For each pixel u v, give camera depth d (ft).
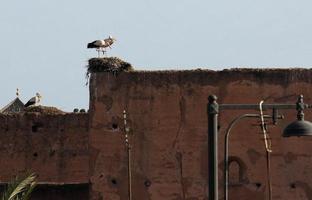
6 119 196.85
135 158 147.74
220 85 147.33
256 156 146.92
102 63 148.87
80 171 195.31
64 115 196.34
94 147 148.56
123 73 148.56
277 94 147.13
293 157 146.92
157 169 147.33
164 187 147.23
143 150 147.74
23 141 196.24
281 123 146.72
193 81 147.64
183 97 147.54
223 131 146.92
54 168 195.93
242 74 147.23
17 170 196.34
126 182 147.54
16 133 196.44
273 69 147.23
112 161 148.05
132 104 148.15
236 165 147.64
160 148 147.54
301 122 94.94
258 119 146.30
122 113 148.15
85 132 195.62
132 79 148.25
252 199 147.02
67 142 195.62
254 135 146.82
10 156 196.34
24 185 114.52
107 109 148.56
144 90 148.05
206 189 146.82
